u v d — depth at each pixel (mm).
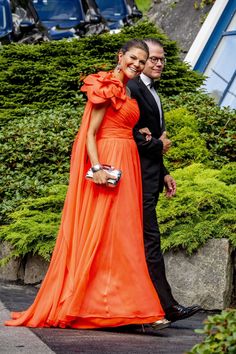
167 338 7578
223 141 11859
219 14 17719
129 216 7766
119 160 7824
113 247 7703
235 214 9531
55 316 7707
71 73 14188
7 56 14734
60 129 12266
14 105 14023
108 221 7758
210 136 11969
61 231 7883
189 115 12086
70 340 7199
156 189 8086
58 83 14055
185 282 9305
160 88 14266
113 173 7711
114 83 7777
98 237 7699
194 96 13125
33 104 14016
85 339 7262
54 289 7762
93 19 25141
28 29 23438
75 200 7867
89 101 7875
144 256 7758
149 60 8125
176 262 9352
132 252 7703
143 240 7887
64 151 11844
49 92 14047
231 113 12469
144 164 8047
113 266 7680
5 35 23141
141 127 8078
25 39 23250
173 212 9625
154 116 8125
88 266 7645
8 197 11484
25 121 12602
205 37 17703
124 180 7812
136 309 7602
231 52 17281
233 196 9898
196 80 14664
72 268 7730
